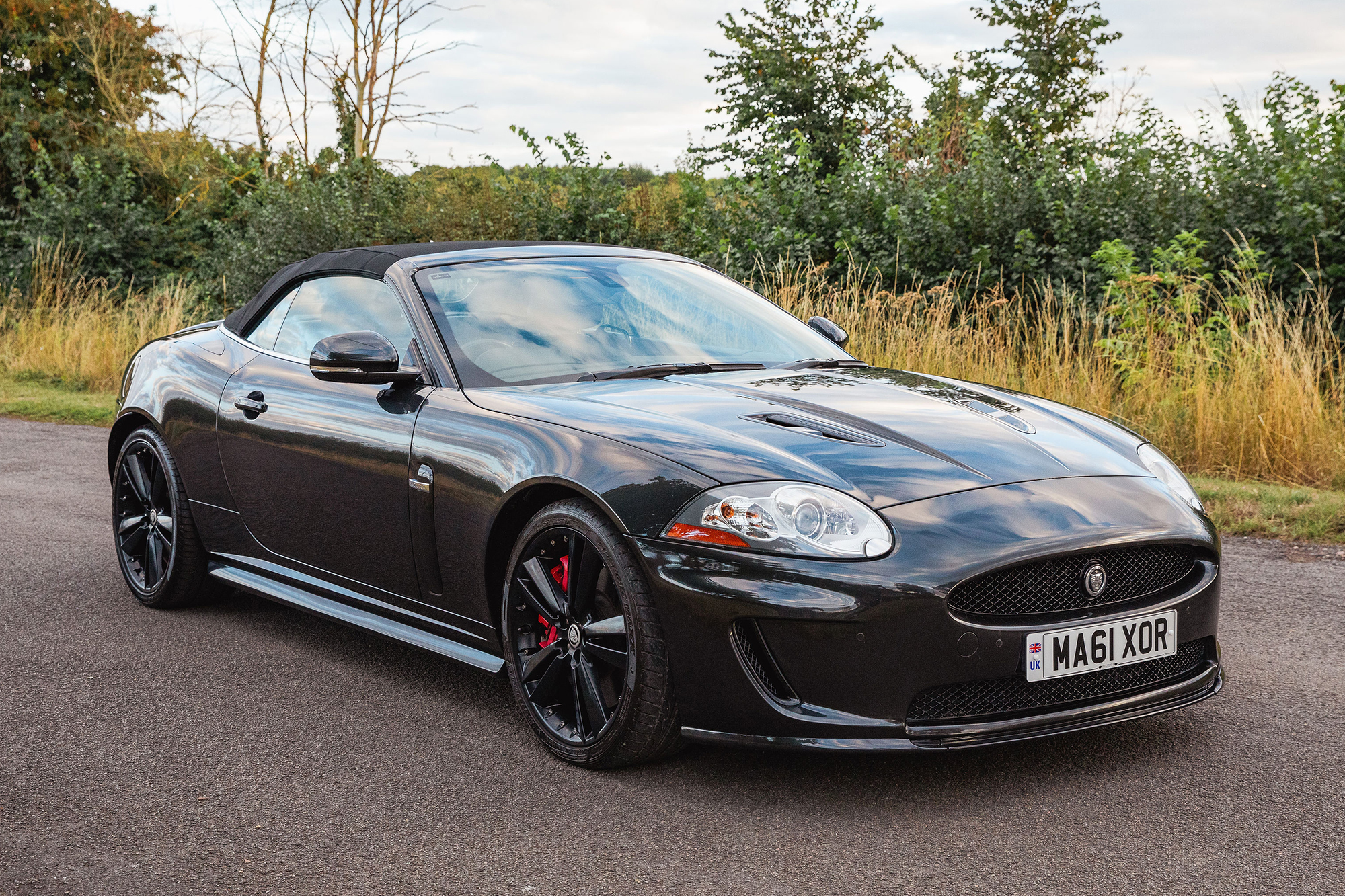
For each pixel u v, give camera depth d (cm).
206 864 248
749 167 1394
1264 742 300
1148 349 783
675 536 270
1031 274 1006
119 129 2194
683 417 300
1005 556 256
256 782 292
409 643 352
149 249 1834
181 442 438
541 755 307
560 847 252
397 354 343
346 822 267
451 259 393
